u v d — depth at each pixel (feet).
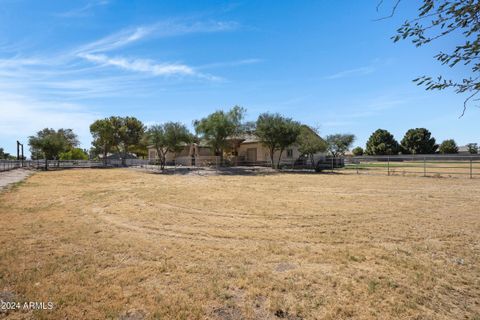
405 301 10.26
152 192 40.96
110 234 19.04
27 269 12.91
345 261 14.20
